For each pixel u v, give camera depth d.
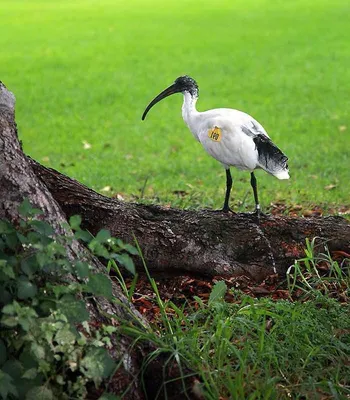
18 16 48.12
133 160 21.98
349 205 16.28
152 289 10.88
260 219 11.38
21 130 25.72
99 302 8.20
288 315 9.62
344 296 10.41
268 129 25.25
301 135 24.41
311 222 11.50
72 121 26.73
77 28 43.81
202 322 9.62
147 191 18.11
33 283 7.68
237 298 10.41
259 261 11.06
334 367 8.79
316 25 42.81
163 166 21.11
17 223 8.19
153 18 46.38
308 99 29.03
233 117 11.89
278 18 45.16
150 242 10.88
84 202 10.95
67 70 34.19
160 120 26.84
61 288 7.55
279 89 30.58
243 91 30.41
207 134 11.95
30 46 39.19
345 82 31.39
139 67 34.62
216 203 15.98
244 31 41.94
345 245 11.32
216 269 10.95
